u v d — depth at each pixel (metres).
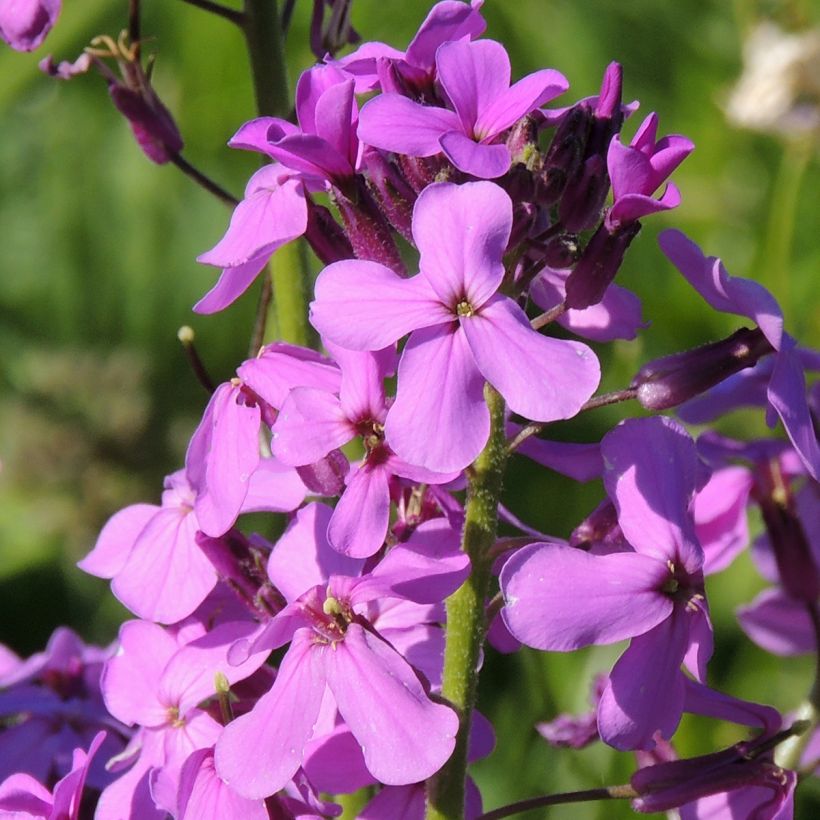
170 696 0.32
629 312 0.34
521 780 0.42
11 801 0.32
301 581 0.32
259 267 0.32
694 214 0.55
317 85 0.32
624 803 0.39
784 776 0.33
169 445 0.54
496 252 0.31
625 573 0.31
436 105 0.32
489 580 0.32
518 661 0.44
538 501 0.49
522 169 0.32
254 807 0.31
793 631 0.38
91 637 0.51
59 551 0.53
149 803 0.32
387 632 0.33
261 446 0.35
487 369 0.30
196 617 0.33
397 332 0.31
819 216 0.52
